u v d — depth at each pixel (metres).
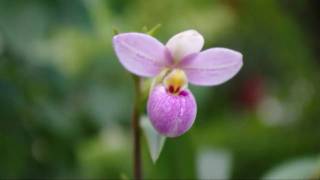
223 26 0.60
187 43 0.36
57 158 0.50
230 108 0.67
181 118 0.35
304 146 0.58
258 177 0.57
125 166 0.53
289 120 0.62
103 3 0.50
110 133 0.54
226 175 0.51
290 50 0.63
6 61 0.47
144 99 0.36
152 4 0.55
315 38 0.66
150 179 0.49
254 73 0.67
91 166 0.53
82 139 0.52
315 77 0.63
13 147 0.48
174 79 0.36
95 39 0.51
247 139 0.57
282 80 0.66
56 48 0.50
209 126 0.60
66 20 0.47
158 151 0.35
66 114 0.50
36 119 0.49
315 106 0.62
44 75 0.49
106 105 0.52
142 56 0.36
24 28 0.46
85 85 0.52
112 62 0.52
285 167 0.47
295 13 0.65
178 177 0.49
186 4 0.57
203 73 0.37
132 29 0.54
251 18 0.63
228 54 0.36
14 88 0.48
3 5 0.46
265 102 0.67
